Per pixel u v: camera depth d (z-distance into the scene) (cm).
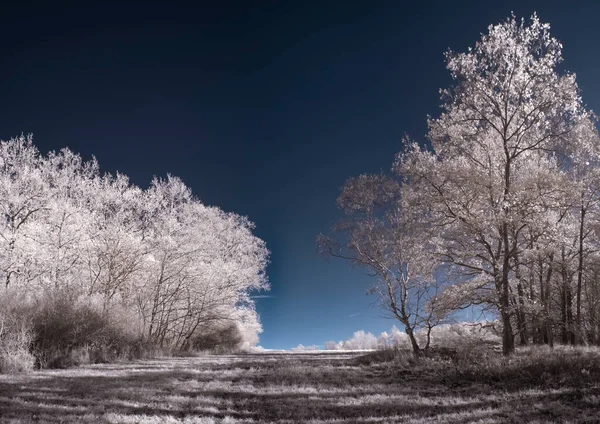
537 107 1703
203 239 2717
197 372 1245
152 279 2402
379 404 802
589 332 2286
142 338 1988
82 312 1558
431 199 1700
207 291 2677
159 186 2641
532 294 1962
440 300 1611
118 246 2214
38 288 1675
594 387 835
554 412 679
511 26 1766
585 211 2025
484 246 1809
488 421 637
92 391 856
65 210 2191
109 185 2486
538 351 1319
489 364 1134
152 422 625
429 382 1067
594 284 2253
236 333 3347
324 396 885
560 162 2025
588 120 1705
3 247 1942
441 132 1842
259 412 739
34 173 2273
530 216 1639
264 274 3369
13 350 1161
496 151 1894
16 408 666
